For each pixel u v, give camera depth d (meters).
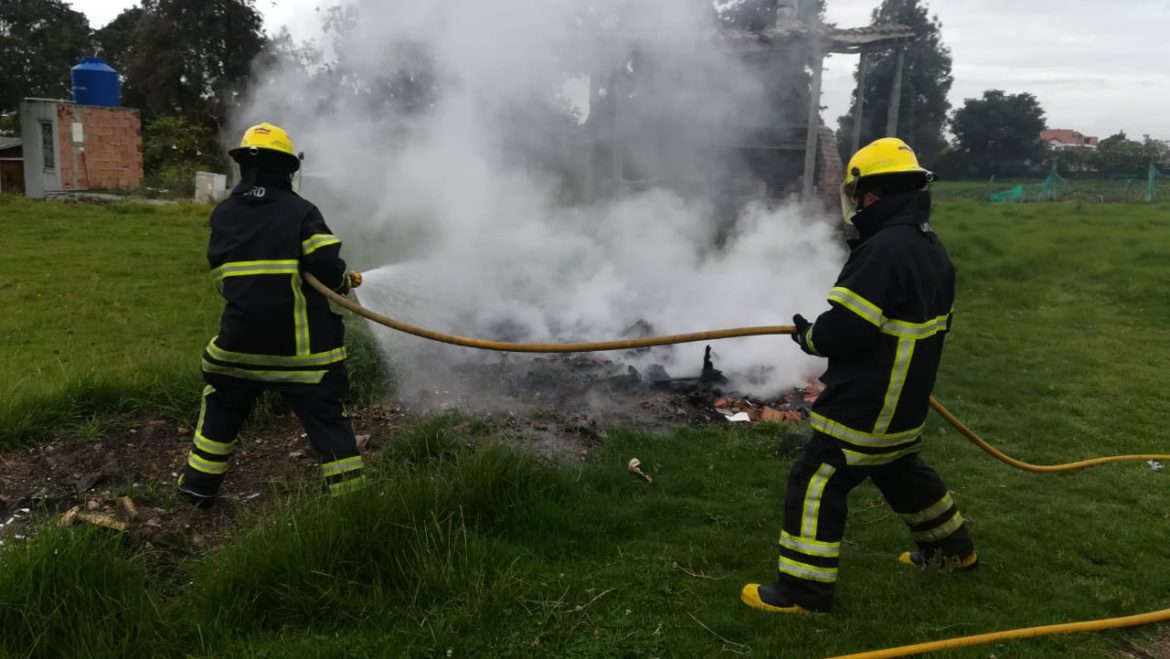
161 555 3.36
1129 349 7.98
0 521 3.64
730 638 3.00
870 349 3.00
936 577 3.45
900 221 3.03
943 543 3.46
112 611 2.83
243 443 4.57
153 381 5.05
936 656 2.86
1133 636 3.10
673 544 3.70
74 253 12.08
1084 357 7.62
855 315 2.92
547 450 4.57
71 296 9.21
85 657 2.67
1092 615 3.19
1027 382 6.76
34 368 6.33
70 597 2.82
